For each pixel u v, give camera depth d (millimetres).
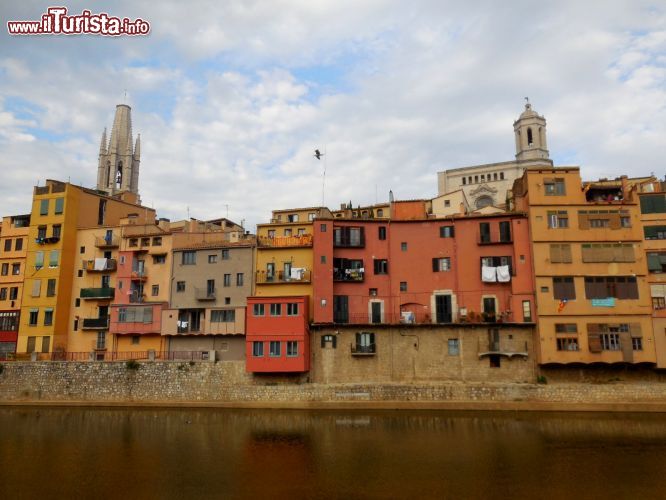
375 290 55500
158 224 72125
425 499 25109
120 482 28203
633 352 47688
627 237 50281
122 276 61688
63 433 40344
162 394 52594
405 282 55344
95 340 62438
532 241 51250
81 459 32875
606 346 48281
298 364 51156
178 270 60250
